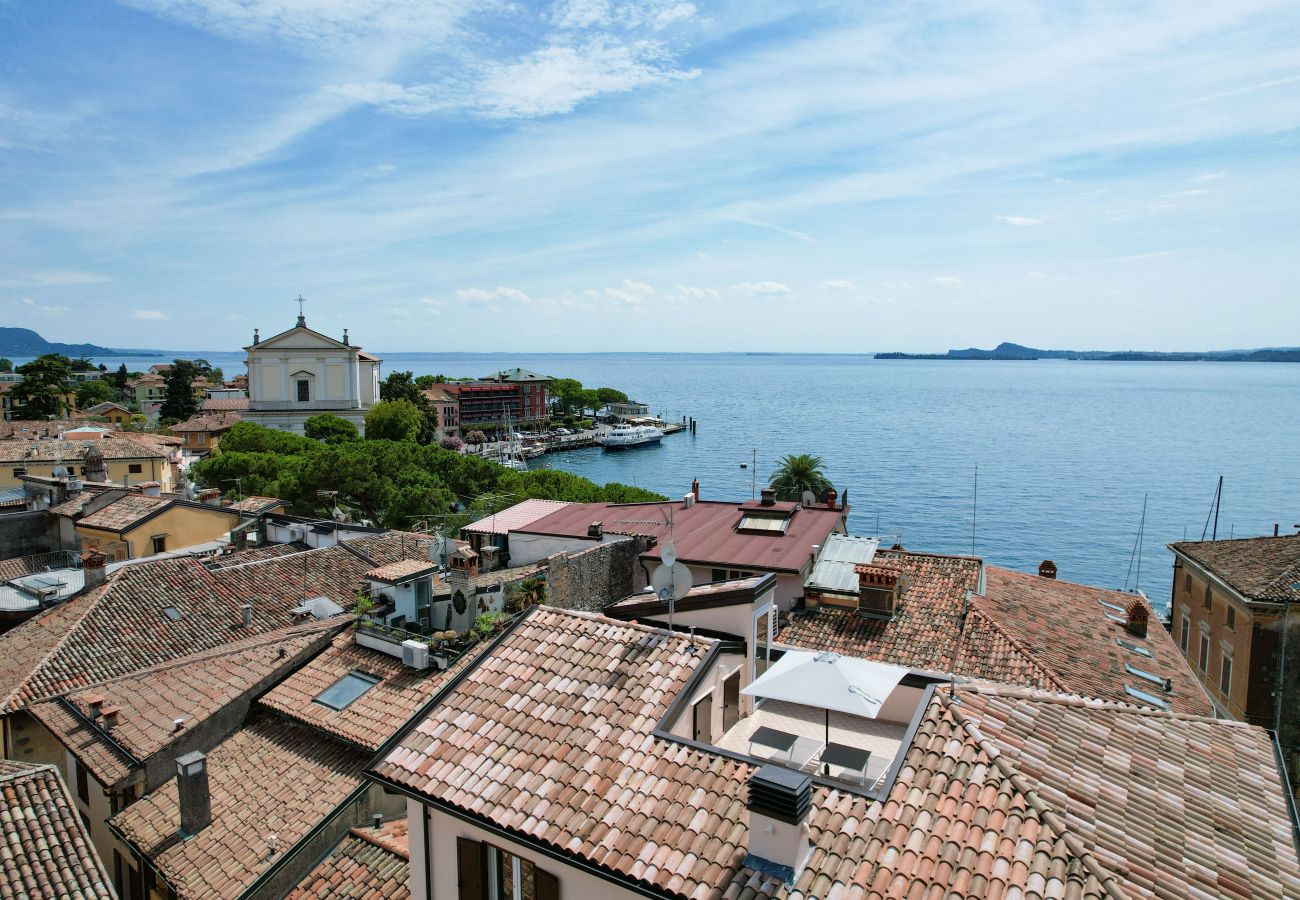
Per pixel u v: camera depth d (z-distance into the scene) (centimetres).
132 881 2164
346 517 7450
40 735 2627
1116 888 971
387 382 18012
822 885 1026
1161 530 11312
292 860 1830
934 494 13862
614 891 1162
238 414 14250
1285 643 3334
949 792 1145
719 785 1234
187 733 2220
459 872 1341
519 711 1475
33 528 5003
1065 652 2866
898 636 2839
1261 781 1291
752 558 3272
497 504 7269
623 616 1952
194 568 3522
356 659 2511
